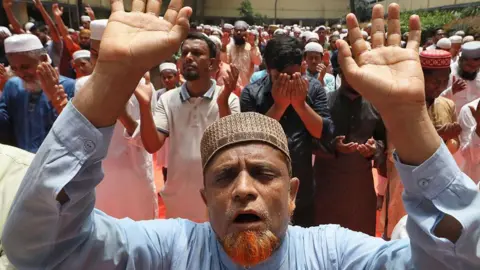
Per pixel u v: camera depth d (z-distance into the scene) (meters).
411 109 1.22
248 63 8.80
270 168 1.40
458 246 1.19
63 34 6.78
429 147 1.23
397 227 2.28
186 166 3.41
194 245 1.57
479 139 3.90
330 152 3.43
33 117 3.62
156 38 1.21
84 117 1.21
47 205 1.22
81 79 3.58
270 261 1.48
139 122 3.37
